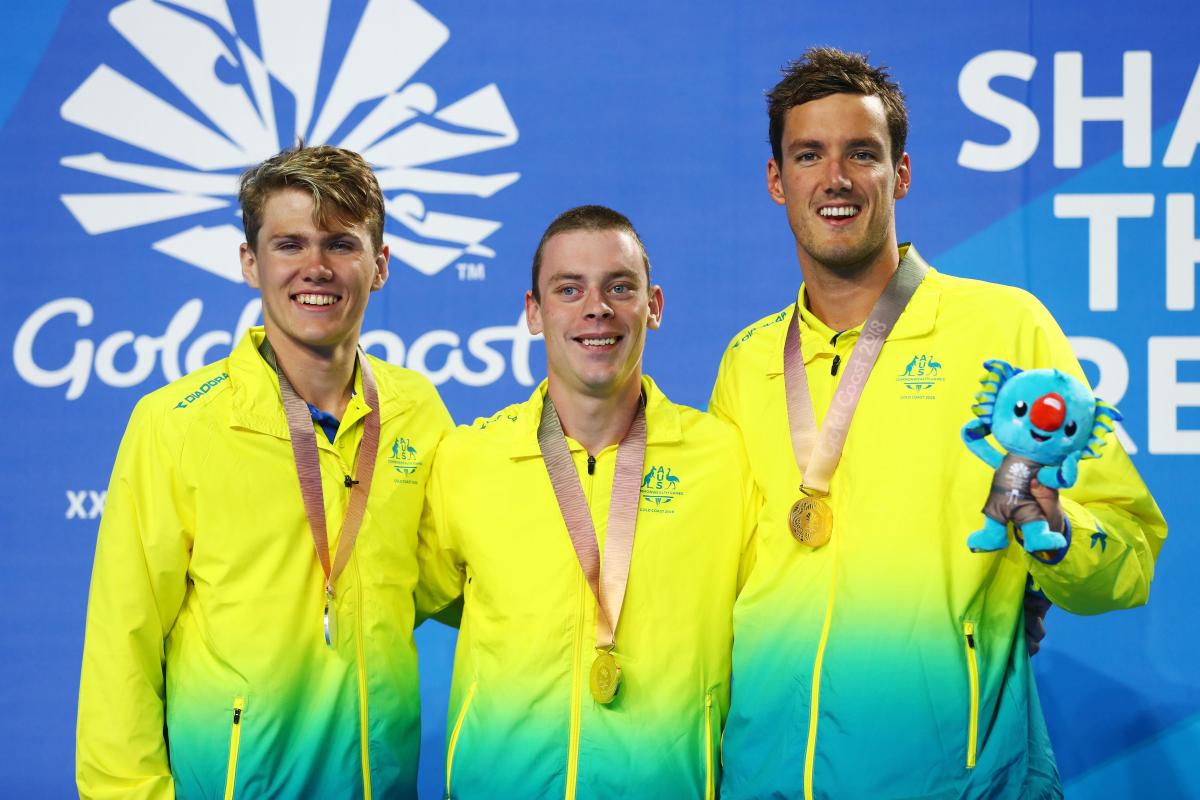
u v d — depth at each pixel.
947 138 6.92
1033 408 3.55
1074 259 6.86
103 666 4.52
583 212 4.61
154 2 7.06
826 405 4.58
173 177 7.04
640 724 4.40
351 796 4.55
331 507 4.68
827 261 4.46
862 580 4.32
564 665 4.47
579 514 4.56
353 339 4.76
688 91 7.02
